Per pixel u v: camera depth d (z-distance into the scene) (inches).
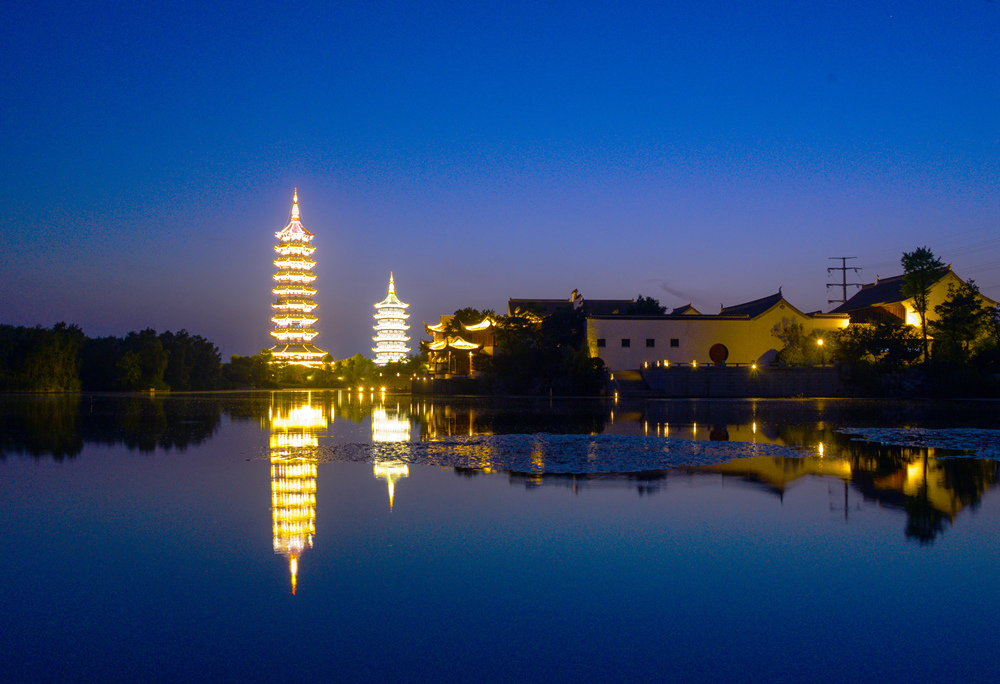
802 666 271.4
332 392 4001.0
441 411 1823.3
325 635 300.0
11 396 3070.9
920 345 2659.9
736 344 3029.0
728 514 515.2
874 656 279.9
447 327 3973.9
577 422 1370.6
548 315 3216.0
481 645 290.5
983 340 2657.5
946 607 330.3
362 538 452.1
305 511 530.6
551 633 302.5
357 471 727.1
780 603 336.2
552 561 402.3
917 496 580.7
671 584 363.3
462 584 363.9
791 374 2571.4
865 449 896.3
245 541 446.9
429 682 257.8
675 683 257.4
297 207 5871.1
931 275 2667.3
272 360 5610.2
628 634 301.6
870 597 343.9
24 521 503.5
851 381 2566.4
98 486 644.1
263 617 319.9
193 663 274.1
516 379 3002.0
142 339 4653.1
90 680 260.4
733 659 277.7
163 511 535.2
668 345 3016.7
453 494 593.6
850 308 3671.3
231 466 773.3
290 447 959.6
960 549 422.3
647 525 483.2
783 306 3046.3
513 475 693.3
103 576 378.6
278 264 5767.7
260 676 263.1
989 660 276.4
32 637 298.8
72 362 4104.3
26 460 829.2
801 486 627.2
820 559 404.2
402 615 321.7
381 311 5797.2
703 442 981.2
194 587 360.2
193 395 3440.0
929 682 258.4
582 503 555.2
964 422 1336.1
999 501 556.7
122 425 1374.3
